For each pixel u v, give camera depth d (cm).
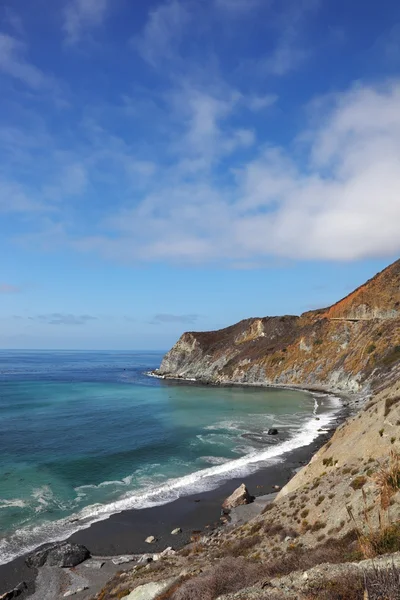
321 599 869
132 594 1522
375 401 3080
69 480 3584
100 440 5009
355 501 1731
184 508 2983
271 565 1330
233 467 3919
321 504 1966
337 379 9944
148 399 8925
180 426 5869
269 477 3603
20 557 2311
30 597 1941
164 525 2716
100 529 2659
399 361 8469
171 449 4603
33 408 7406
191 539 2458
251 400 8719
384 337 9781
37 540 2512
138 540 2511
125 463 4081
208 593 1207
